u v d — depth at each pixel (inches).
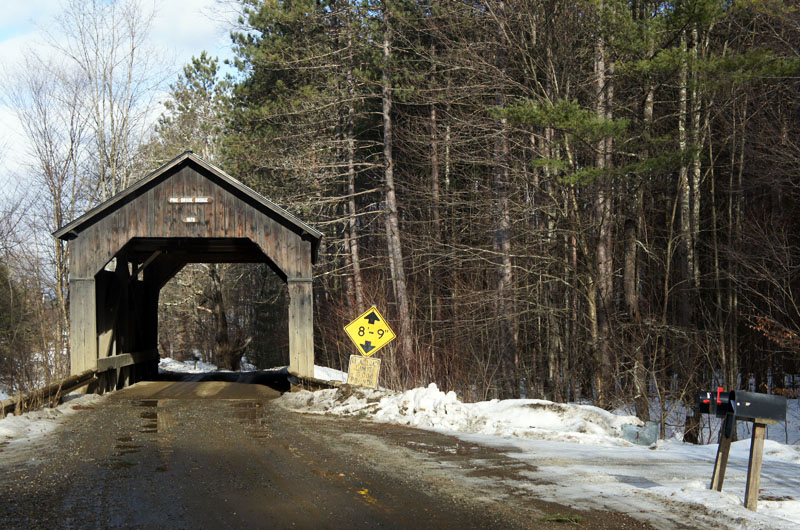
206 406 606.2
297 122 1120.8
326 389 624.7
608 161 725.9
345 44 1141.1
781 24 724.7
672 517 249.1
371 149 1357.0
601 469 335.6
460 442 416.2
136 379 856.3
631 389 757.9
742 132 837.8
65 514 245.6
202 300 1690.5
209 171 700.7
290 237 708.0
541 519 245.3
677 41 739.4
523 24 776.3
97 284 719.7
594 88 805.2
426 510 255.8
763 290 901.2
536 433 445.7
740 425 809.5
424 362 899.4
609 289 743.1
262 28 1150.3
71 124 1213.1
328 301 1400.1
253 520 239.8
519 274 909.8
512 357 850.8
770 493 285.7
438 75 1051.3
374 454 370.0
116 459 350.3
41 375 862.5
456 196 1097.4
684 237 858.8
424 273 1204.5
